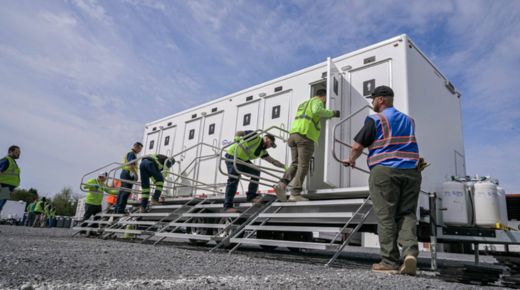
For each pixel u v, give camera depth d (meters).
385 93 3.51
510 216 6.59
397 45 4.73
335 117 4.67
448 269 3.20
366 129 3.30
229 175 5.04
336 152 4.82
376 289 2.14
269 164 6.25
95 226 8.02
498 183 4.27
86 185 7.27
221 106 7.46
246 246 8.04
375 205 3.21
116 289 1.78
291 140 4.82
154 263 3.00
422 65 5.02
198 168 7.68
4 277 2.00
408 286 2.34
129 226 7.36
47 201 20.03
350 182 4.83
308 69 5.90
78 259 2.98
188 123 8.31
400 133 3.25
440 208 4.30
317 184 5.57
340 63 5.30
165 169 6.92
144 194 6.74
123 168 7.67
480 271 3.03
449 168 5.31
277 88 6.34
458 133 5.86
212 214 5.18
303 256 5.70
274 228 4.29
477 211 4.06
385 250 3.09
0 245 4.00
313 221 4.71
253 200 5.45
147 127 9.69
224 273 2.61
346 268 3.51
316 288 2.05
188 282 2.07
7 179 6.91
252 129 6.59
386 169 3.16
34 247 3.98
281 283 2.16
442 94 5.54
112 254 3.55
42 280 1.97
